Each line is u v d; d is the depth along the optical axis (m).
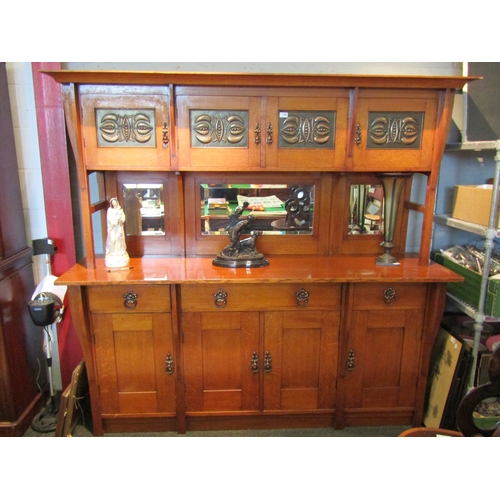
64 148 2.09
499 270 1.94
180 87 1.79
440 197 2.32
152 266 2.01
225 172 2.10
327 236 2.21
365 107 1.85
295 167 1.89
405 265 2.04
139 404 2.01
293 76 1.75
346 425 2.11
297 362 2.00
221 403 2.03
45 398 2.31
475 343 1.91
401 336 2.01
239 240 2.03
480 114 2.11
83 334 1.89
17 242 2.05
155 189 2.11
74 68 2.06
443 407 2.02
